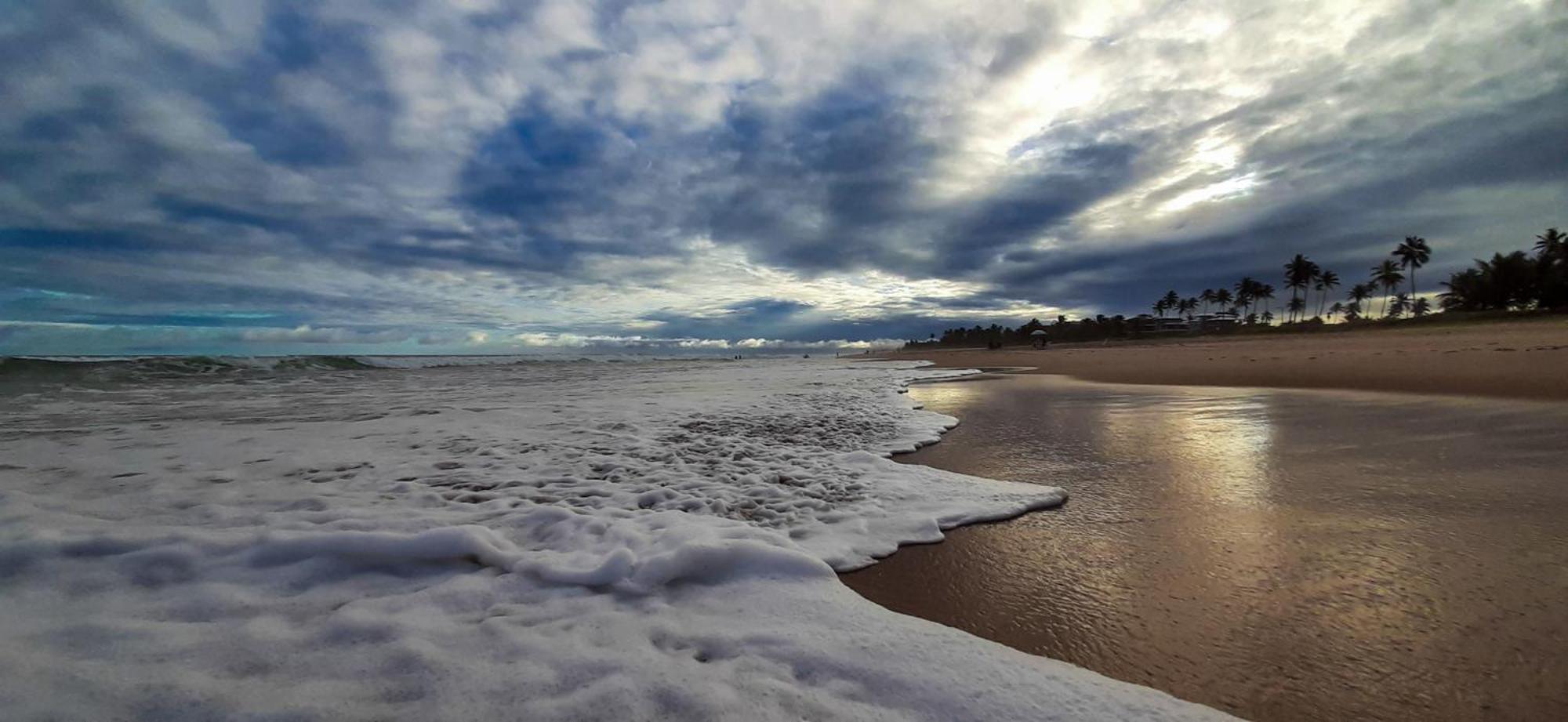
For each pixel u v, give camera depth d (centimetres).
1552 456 463
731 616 231
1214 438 604
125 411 911
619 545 302
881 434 692
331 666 191
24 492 400
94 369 1557
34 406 970
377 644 205
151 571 260
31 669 182
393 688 179
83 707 166
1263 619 234
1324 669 199
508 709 170
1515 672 191
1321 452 515
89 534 289
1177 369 1645
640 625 222
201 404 1021
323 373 2061
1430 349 1861
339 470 490
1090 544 325
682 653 203
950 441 645
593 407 980
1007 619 244
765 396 1195
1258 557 294
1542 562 271
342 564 272
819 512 390
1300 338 4162
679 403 1048
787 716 168
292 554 276
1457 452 491
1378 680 191
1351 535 317
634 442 636
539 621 226
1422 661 200
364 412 909
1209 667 203
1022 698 177
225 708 168
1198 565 288
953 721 167
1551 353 1401
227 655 195
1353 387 1002
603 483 452
